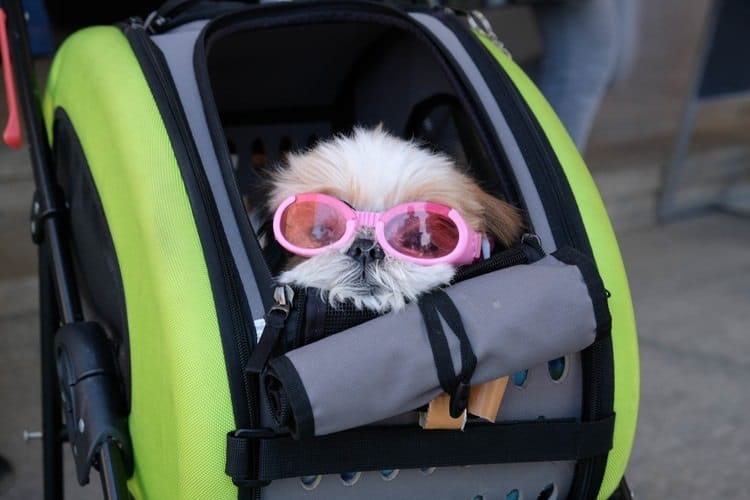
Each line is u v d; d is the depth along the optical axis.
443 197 1.34
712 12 4.42
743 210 5.08
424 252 1.28
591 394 1.32
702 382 3.12
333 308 1.18
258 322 1.21
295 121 2.21
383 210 1.31
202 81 1.40
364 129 1.77
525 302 1.18
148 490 1.33
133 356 1.32
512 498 1.36
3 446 2.54
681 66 6.57
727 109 5.98
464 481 1.30
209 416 1.17
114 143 1.36
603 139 5.29
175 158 1.31
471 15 1.84
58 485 1.88
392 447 1.21
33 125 1.69
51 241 1.60
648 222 4.88
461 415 1.18
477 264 1.27
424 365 1.12
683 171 5.00
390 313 1.18
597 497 1.40
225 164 1.32
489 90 1.52
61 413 1.86
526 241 1.35
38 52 2.68
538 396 1.31
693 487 2.52
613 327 1.38
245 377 1.18
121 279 1.36
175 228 1.25
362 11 1.62
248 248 1.25
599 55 2.92
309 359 1.10
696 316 3.65
